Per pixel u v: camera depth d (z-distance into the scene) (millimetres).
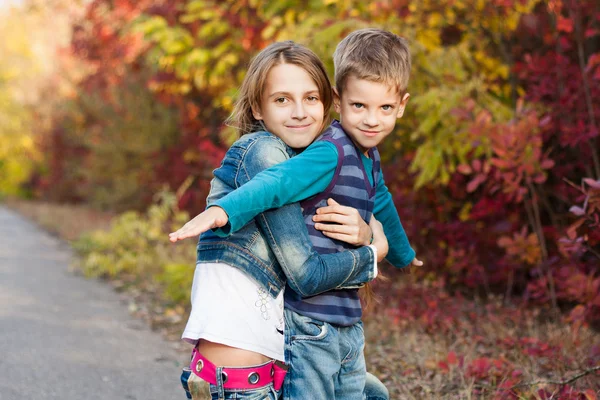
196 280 2311
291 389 2279
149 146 14148
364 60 2320
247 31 8219
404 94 2445
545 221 6527
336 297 2361
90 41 13938
